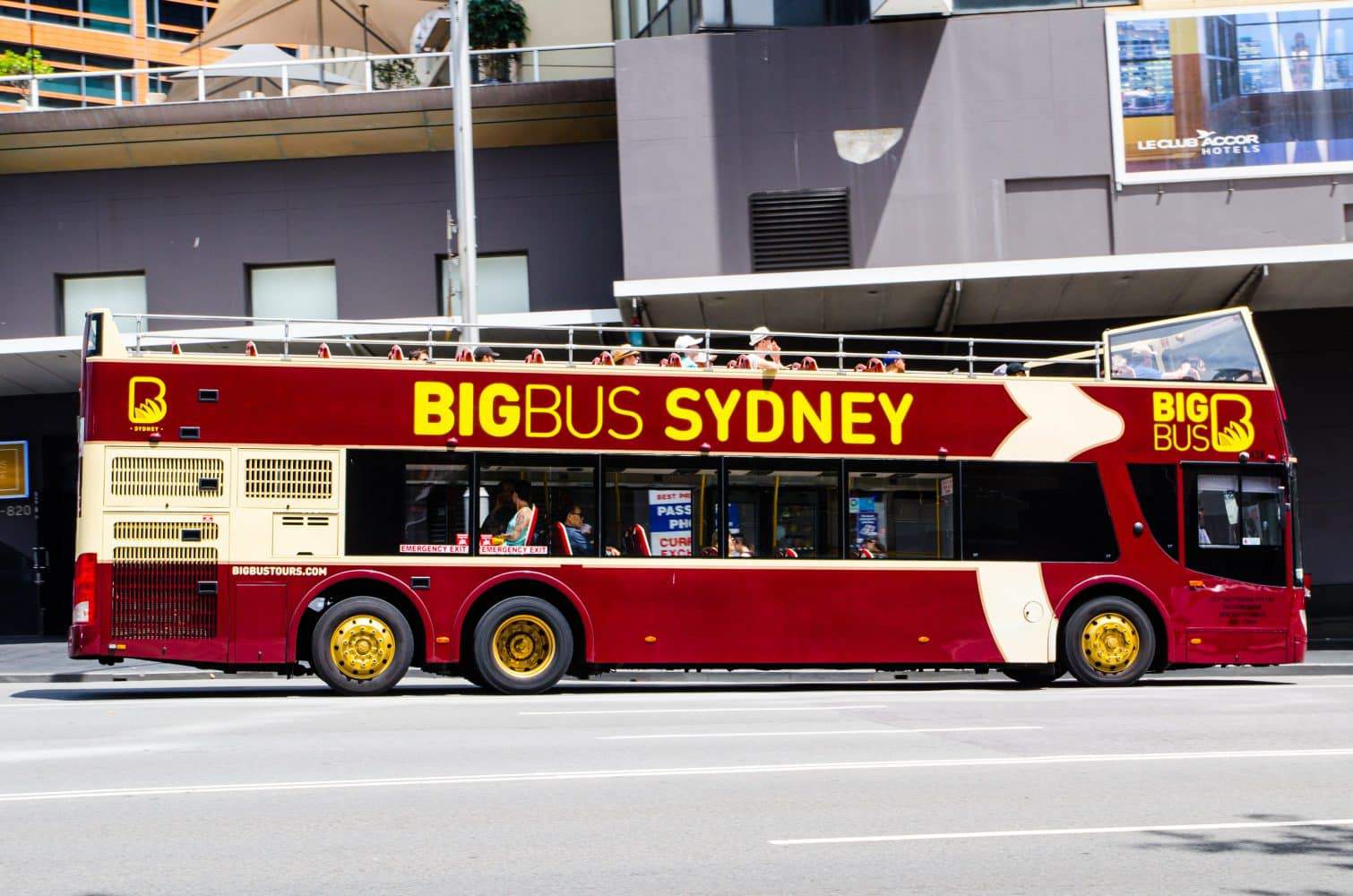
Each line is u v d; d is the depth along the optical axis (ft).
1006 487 54.65
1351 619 86.84
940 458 54.24
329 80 106.01
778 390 53.52
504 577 51.06
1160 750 34.88
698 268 79.97
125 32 282.97
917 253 79.41
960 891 20.20
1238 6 79.46
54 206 92.68
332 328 89.45
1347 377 88.12
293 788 28.37
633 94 80.84
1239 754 34.06
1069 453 55.21
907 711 44.78
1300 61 79.30
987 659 53.78
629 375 52.70
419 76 100.42
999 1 80.18
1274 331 88.33
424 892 19.88
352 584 50.70
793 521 53.06
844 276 75.72
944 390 54.70
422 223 91.71
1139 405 56.03
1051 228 79.46
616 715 43.24
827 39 80.48
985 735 38.04
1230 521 56.18
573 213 91.25
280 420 50.31
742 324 83.25
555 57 102.89
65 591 97.60
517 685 51.37
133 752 33.73
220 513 49.62
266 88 103.96
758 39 80.74
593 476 52.03
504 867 21.45
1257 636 55.93
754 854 22.54
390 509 50.70
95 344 49.78
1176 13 79.46
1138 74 79.51
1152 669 56.29
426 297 91.30
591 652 51.44
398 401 51.16
